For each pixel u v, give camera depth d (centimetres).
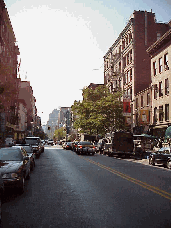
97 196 865
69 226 564
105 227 555
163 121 3541
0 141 3272
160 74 3731
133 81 4716
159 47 3772
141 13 4881
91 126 4622
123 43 5469
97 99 5047
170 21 4931
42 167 1806
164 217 625
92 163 2117
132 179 1245
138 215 642
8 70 2292
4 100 2256
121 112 4375
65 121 15688
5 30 4284
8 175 868
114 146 3119
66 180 1213
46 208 716
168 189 992
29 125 9512
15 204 762
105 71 6838
